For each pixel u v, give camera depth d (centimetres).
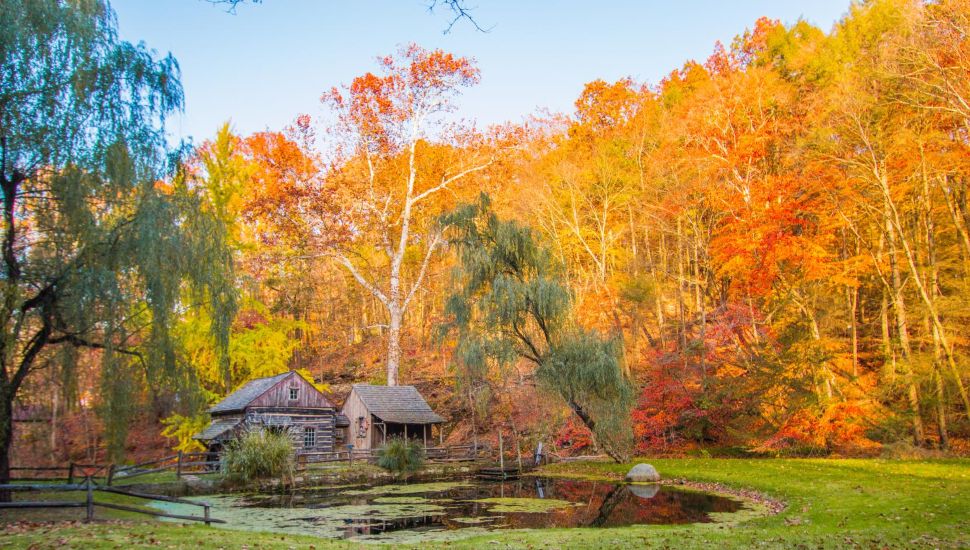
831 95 2872
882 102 2745
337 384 4984
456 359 2792
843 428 2692
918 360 2689
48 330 1540
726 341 3272
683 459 2959
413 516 1769
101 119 1582
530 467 3191
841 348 2975
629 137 4553
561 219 4250
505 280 2753
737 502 1903
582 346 2672
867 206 2889
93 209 1590
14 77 1457
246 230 4978
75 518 1453
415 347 5106
